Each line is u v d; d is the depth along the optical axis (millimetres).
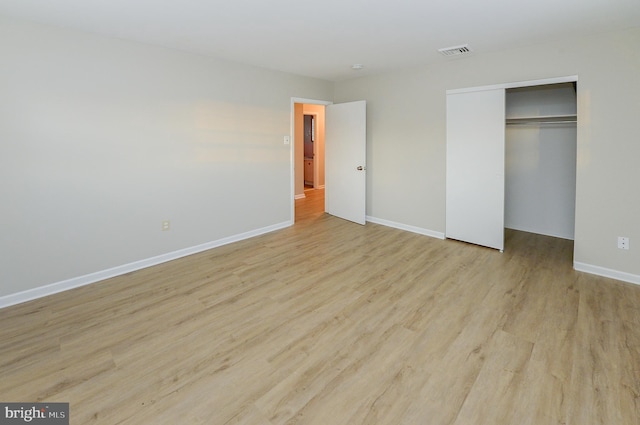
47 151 2900
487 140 3951
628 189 3043
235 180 4395
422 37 3244
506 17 2729
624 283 3080
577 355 2068
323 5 2512
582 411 1646
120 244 3414
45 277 2973
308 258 3826
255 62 4227
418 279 3230
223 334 2348
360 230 4973
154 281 3242
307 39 3311
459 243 4316
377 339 2273
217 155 4152
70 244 3094
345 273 3391
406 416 1639
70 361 2064
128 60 3301
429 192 4602
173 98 3670
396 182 4973
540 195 4586
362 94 5242
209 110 4008
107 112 3207
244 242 4445
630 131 2984
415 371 1955
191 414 1658
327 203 6016
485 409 1672
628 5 2479
